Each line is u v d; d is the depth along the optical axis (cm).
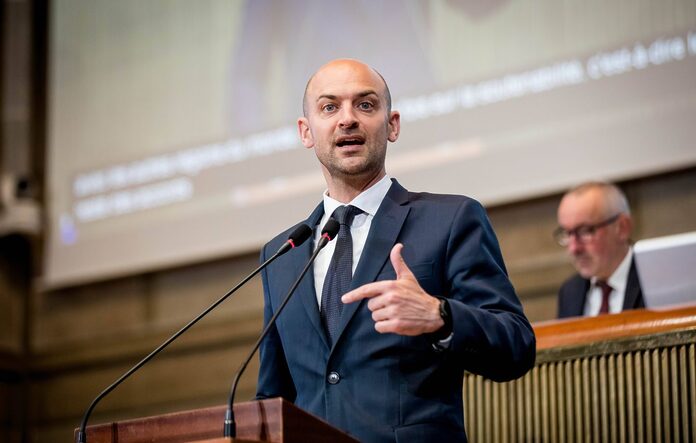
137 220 1260
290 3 1195
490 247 453
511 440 583
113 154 1290
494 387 594
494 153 1043
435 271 445
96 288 1344
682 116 960
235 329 1229
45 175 1368
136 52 1298
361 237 464
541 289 1059
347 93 469
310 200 1148
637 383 548
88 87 1323
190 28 1264
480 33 1071
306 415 374
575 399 566
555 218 1071
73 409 1327
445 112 1074
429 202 466
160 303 1295
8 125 1365
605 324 569
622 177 980
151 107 1274
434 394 433
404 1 1118
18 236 1399
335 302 451
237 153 1202
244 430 372
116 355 1306
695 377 532
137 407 1281
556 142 1014
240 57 1221
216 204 1208
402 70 1108
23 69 1384
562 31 1029
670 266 652
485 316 413
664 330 546
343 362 437
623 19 998
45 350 1355
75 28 1348
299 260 474
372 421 425
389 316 393
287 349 458
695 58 959
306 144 501
